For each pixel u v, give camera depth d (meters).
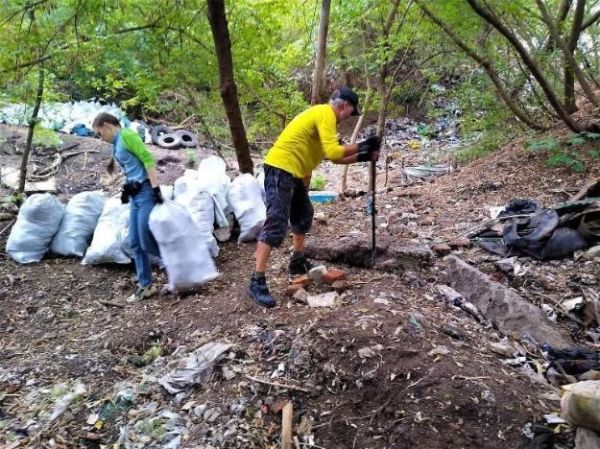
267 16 6.35
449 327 3.46
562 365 3.12
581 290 3.89
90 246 5.02
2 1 5.04
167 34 6.10
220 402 3.03
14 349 3.82
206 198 4.99
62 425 3.02
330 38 7.69
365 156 3.65
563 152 6.51
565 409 2.47
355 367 3.04
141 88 6.86
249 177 5.41
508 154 7.21
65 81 9.41
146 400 3.14
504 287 3.78
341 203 6.88
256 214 5.17
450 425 2.64
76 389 3.30
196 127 11.25
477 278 3.94
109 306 4.33
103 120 4.11
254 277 3.85
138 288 4.50
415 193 6.76
